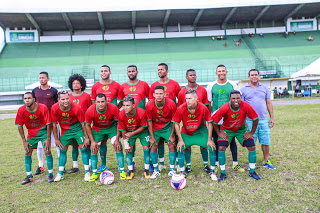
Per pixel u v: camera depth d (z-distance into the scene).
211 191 3.81
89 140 5.11
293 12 39.88
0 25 38.03
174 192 3.87
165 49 39.88
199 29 43.75
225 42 40.41
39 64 35.09
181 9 36.56
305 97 25.73
